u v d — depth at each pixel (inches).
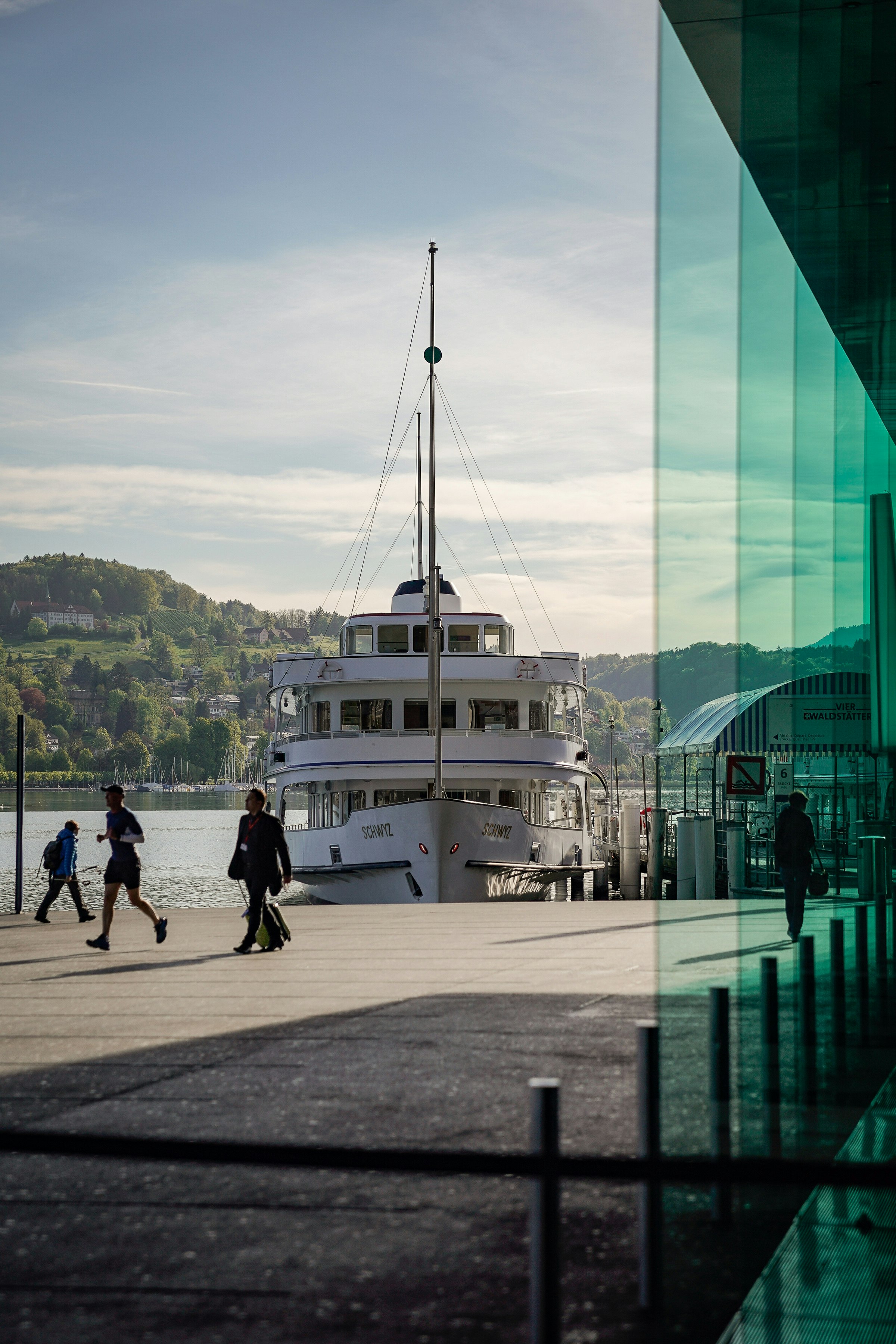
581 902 976.9
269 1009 426.6
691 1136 185.8
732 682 206.8
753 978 194.2
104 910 637.3
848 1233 189.2
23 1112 282.5
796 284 223.5
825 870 222.2
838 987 214.8
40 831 5275.6
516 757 1190.9
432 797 1114.7
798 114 218.8
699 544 204.5
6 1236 208.8
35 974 537.3
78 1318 174.1
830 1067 205.5
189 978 516.4
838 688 227.1
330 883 1188.5
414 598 1449.3
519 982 478.6
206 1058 342.6
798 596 224.4
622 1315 171.0
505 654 1251.8
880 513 237.0
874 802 226.1
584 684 1275.8
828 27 219.9
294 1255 198.2
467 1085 301.9
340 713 1250.6
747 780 229.5
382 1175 241.9
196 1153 121.5
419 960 565.6
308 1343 164.7
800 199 220.5
